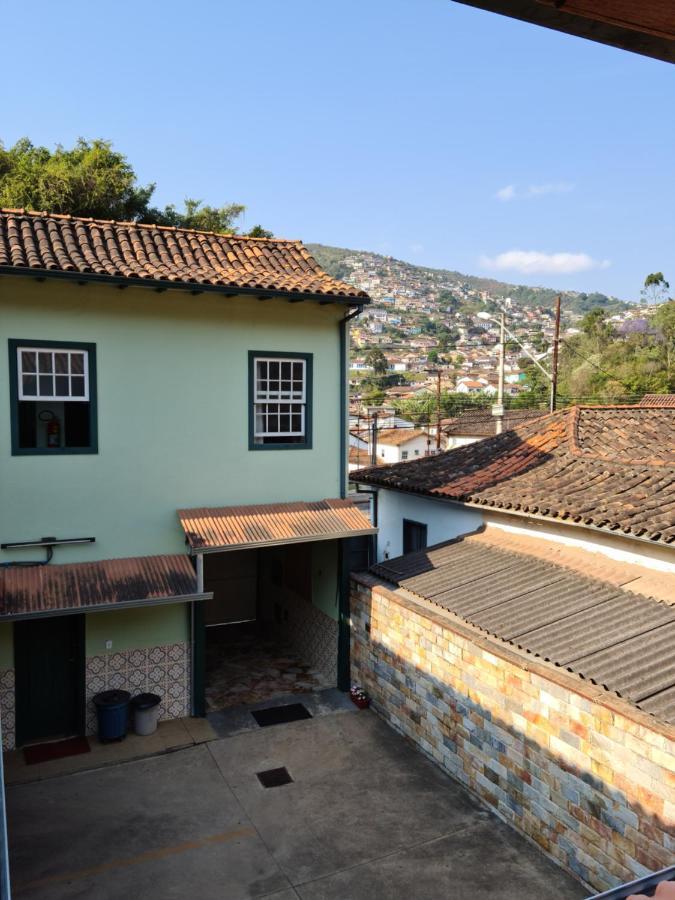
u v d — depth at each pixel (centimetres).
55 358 1046
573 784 750
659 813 652
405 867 784
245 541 1069
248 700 1213
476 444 1525
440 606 992
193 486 1148
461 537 1238
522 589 972
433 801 908
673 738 631
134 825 863
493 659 866
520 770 828
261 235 2759
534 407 4806
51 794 930
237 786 950
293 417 1232
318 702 1205
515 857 794
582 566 991
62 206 2162
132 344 1091
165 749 1045
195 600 1036
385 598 1112
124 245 1163
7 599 947
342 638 1245
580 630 830
